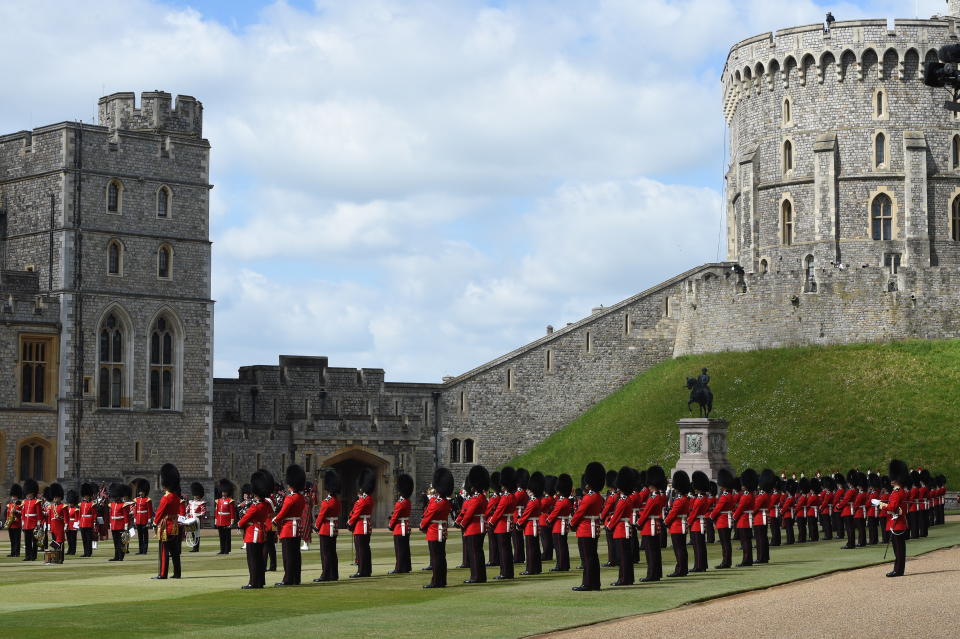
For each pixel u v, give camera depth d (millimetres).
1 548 62812
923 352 100375
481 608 32000
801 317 105625
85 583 39969
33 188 88625
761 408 98000
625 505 38062
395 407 102500
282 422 97312
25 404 85125
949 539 56688
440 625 29062
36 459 85625
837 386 98062
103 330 88000
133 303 89000
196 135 96188
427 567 46250
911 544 53094
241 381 95938
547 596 34656
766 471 54844
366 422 96562
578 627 28719
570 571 43656
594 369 109875
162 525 41562
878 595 32562
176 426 90125
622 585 37750
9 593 36750
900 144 112438
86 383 87000
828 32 113438
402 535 42719
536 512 42625
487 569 44938
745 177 117938
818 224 113438
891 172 112188
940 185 112375
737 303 108500
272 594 35938
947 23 112312
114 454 87625
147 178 90125
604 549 56219
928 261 111438
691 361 109438
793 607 30812
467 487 45156
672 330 113000
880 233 112750
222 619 30266
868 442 90875
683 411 101625
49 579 41719
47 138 87938
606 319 110750
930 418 92125
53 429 85875
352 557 51938
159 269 90500
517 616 30453
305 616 30672
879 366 99438
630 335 111500
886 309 103438
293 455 94312
